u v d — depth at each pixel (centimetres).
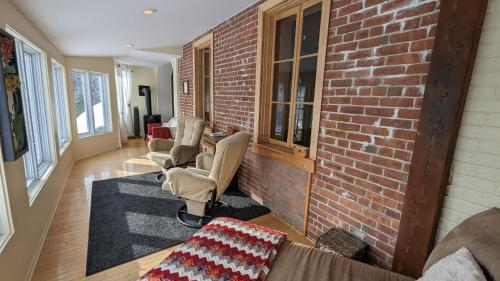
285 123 261
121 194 312
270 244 144
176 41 425
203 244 141
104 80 553
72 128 465
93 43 373
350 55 171
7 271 140
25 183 179
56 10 223
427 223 138
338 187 191
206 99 432
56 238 216
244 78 294
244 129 305
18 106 161
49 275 173
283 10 245
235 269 123
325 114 195
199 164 295
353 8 166
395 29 145
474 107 121
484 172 121
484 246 94
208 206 258
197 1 239
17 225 158
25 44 239
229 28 311
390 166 155
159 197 304
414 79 139
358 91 168
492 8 111
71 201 291
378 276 125
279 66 262
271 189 270
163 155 337
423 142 135
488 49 114
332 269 129
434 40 126
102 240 215
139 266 185
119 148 586
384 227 162
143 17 271
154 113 732
